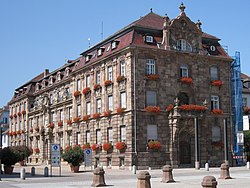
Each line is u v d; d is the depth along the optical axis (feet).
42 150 253.85
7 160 141.38
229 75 183.01
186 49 172.76
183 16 172.55
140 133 157.48
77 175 129.08
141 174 68.74
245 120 130.11
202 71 175.22
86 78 193.26
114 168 164.14
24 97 287.89
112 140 169.07
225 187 77.25
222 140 174.91
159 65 165.48
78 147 151.64
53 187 83.30
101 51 181.98
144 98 160.35
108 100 173.99
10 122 317.63
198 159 160.35
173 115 160.97
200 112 165.07
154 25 171.53
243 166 175.42
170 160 160.76
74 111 203.21
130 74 159.02
